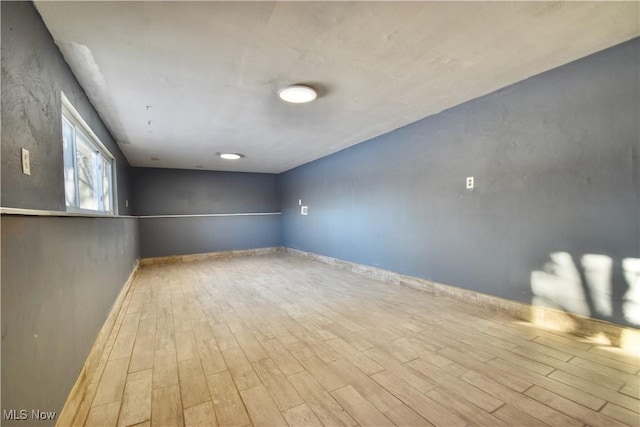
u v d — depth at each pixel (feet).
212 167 21.16
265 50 6.44
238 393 5.24
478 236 9.59
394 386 5.38
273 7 5.08
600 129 6.87
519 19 5.57
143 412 4.75
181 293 11.99
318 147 15.88
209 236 21.90
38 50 4.94
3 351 2.68
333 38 6.06
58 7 4.86
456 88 8.69
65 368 4.32
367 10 5.22
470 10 5.28
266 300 10.90
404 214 12.50
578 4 5.18
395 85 8.39
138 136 12.66
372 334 7.70
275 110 10.14
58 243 4.21
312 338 7.52
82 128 8.35
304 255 21.15
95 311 6.36
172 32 5.70
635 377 5.52
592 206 7.04
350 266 16.16
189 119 10.78
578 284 7.32
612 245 6.76
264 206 24.34
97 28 5.47
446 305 9.90
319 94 8.91
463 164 9.99
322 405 4.89
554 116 7.63
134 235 16.14
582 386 5.28
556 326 7.72
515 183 8.54
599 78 6.83
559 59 7.14
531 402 4.87
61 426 4.09
